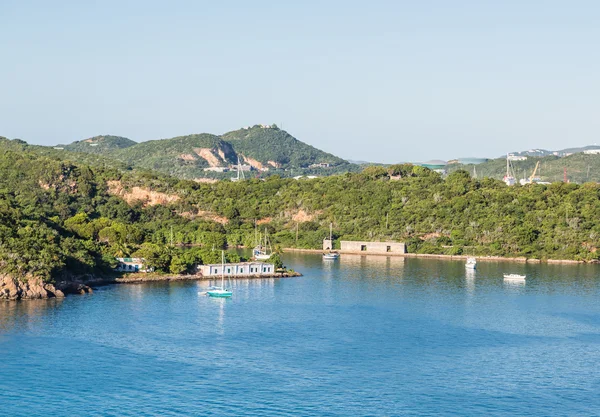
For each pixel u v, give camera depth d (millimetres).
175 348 188000
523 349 195750
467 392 160750
